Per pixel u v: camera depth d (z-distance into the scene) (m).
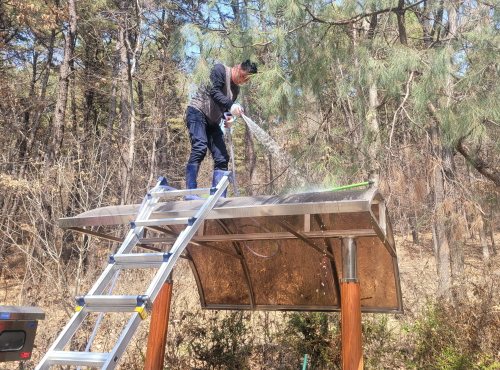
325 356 5.12
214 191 3.21
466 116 4.87
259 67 5.89
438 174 6.38
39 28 15.78
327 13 5.56
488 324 4.81
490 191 6.18
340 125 6.77
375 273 4.56
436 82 4.94
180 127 15.55
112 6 14.88
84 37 17.00
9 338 2.62
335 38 5.62
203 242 4.36
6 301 6.88
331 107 6.13
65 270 6.29
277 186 8.04
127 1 12.10
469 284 5.55
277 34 5.24
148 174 11.49
